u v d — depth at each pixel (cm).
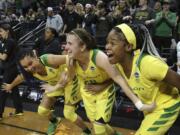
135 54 259
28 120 615
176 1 829
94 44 342
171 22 691
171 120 261
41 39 711
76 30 339
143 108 263
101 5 858
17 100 639
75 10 897
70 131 536
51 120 456
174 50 604
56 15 885
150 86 256
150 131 260
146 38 260
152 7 870
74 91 411
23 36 975
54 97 431
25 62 409
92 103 373
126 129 548
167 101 262
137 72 255
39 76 422
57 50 636
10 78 604
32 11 1112
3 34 603
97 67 339
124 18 732
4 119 624
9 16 1161
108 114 364
